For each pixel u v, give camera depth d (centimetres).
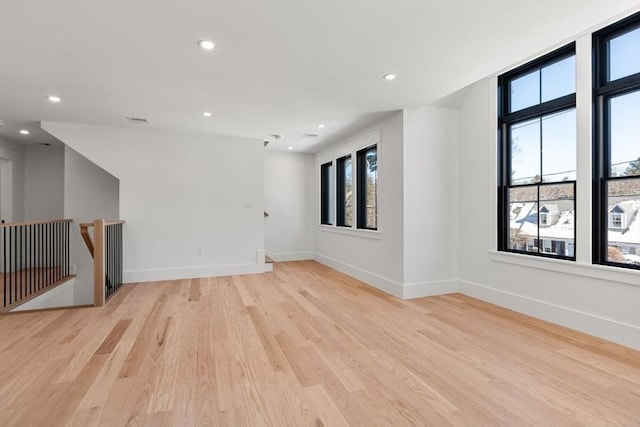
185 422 153
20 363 211
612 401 171
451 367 208
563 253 289
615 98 252
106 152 438
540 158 310
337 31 205
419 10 183
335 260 557
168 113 375
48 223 398
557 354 226
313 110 368
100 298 338
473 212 376
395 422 154
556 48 283
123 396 174
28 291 381
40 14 183
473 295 375
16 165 515
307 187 662
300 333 266
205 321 293
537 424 152
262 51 230
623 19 238
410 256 374
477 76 277
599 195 258
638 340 231
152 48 225
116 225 423
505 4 178
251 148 514
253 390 181
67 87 294
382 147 412
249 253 512
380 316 309
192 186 480
